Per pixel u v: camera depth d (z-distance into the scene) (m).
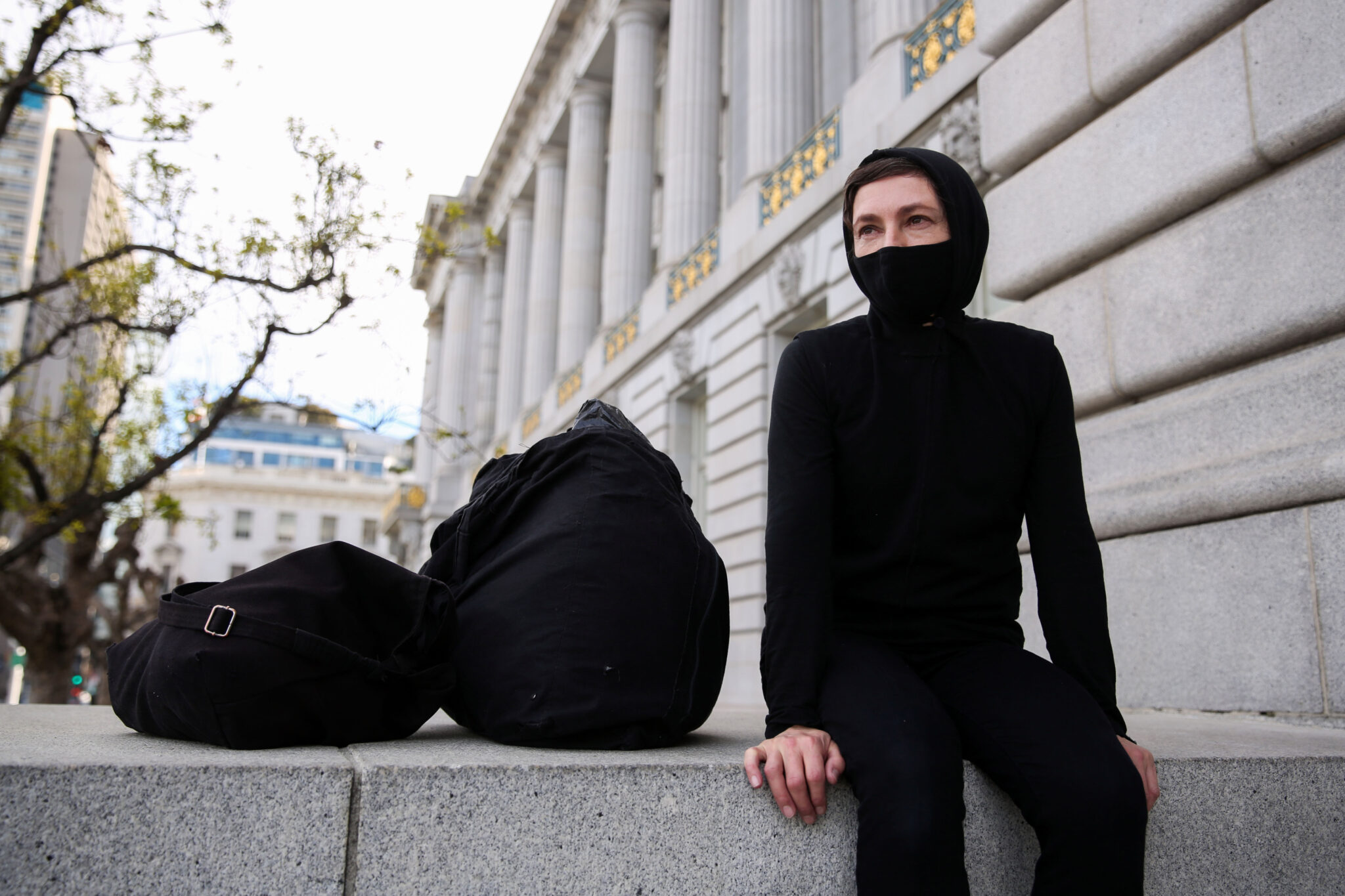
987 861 1.98
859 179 2.31
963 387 2.22
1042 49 5.30
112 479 13.00
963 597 2.22
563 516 2.37
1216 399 4.18
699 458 14.67
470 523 2.57
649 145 19.33
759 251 11.86
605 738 2.15
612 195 19.16
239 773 1.59
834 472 2.21
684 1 16.66
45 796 1.49
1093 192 4.89
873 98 9.75
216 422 9.99
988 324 2.31
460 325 32.44
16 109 8.72
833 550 2.29
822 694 1.99
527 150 26.89
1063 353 5.03
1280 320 3.95
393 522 35.69
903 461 2.18
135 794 1.53
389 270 9.20
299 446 86.44
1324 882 2.34
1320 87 3.83
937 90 8.30
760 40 13.20
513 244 27.80
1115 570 4.49
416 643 2.27
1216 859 2.22
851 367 2.23
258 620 1.99
